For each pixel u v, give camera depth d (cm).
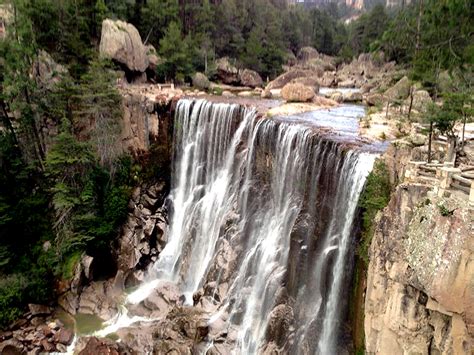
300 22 12294
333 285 2539
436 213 1568
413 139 2331
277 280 2836
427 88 3997
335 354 2403
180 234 3938
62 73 3912
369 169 2377
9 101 3647
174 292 3391
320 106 4588
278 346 2602
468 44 2986
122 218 3809
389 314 1766
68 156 3494
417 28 3975
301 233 2822
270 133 3331
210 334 2809
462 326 1437
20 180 3678
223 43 7888
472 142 2383
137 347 2834
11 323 3056
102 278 3653
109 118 3850
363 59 8944
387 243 1844
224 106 3788
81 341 2938
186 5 7106
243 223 3394
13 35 3516
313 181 2867
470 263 1388
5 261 3328
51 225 3638
